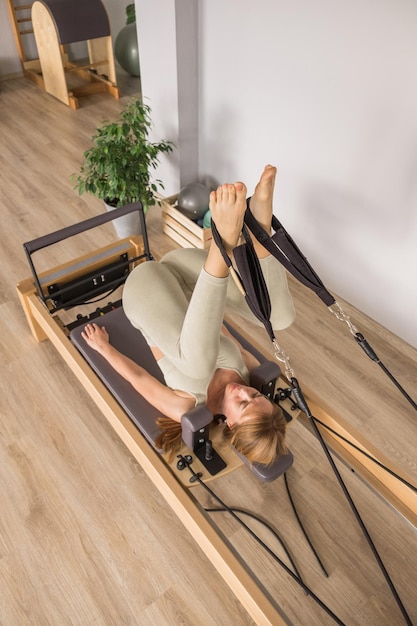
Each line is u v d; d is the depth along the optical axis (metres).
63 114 4.78
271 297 1.54
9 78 5.44
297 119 2.64
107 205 3.21
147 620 1.82
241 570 1.53
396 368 2.66
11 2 4.96
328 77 2.37
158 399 1.85
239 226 1.13
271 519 2.09
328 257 2.92
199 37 2.92
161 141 3.25
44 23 4.52
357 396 2.52
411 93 2.10
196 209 3.19
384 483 1.83
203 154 3.43
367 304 2.84
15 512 2.07
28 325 2.79
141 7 2.93
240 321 2.86
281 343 2.75
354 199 2.58
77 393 2.48
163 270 1.92
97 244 3.33
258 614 1.48
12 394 2.47
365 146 2.38
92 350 2.12
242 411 1.61
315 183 2.73
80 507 2.09
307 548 2.02
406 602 1.90
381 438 2.36
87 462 2.23
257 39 2.60
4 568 1.92
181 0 2.71
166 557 1.97
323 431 1.96
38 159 4.13
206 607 1.85
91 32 4.58
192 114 3.24
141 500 2.12
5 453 2.25
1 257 3.20
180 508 1.67
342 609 1.88
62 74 4.70
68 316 2.84
